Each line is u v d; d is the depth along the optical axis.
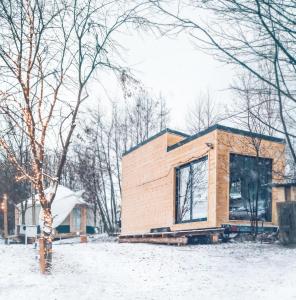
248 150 17.16
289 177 5.35
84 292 8.20
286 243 12.85
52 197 10.06
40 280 8.71
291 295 7.08
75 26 10.22
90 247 13.90
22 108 9.88
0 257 10.44
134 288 8.66
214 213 16.48
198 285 8.65
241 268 9.88
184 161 19.09
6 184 28.28
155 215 21.30
